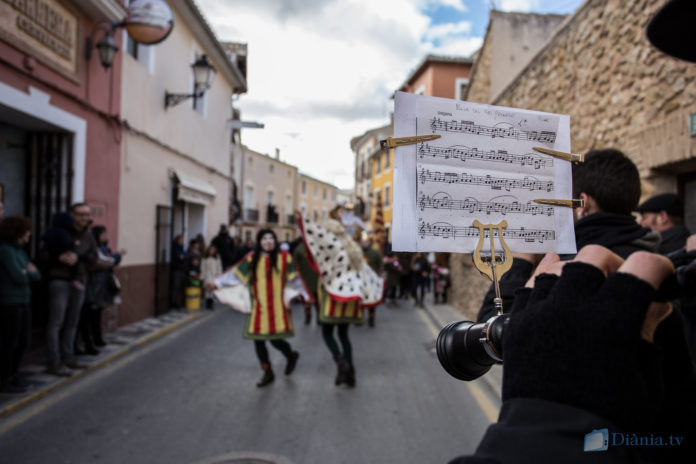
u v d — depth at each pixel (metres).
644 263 0.55
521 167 0.94
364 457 3.28
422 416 4.10
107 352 6.13
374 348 6.98
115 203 7.64
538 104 6.70
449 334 0.81
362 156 41.41
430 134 0.90
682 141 3.43
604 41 4.71
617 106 4.45
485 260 0.88
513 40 10.34
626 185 1.27
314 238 5.10
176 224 11.74
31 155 6.25
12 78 5.14
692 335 1.24
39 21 5.52
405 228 0.86
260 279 4.98
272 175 36.78
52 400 4.41
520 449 0.53
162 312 9.64
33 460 3.22
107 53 6.64
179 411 4.19
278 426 3.85
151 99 9.12
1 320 4.10
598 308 0.55
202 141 12.77
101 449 3.40
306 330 8.49
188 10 10.42
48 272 4.97
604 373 0.53
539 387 0.57
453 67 23.55
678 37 0.96
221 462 3.18
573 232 0.95
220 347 6.88
